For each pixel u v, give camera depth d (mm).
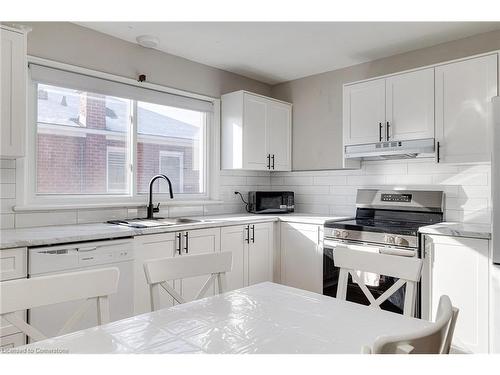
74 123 2844
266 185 4324
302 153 4043
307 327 1121
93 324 2223
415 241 2555
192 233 2832
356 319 1191
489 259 2283
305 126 4023
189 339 1028
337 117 3746
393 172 3367
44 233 2227
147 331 1084
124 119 3150
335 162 3752
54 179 2734
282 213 3920
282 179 4285
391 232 2666
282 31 2877
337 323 1155
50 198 2680
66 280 1227
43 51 2600
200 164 3758
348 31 2859
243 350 958
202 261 1600
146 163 3303
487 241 2293
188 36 2975
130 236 2443
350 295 2859
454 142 2705
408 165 3275
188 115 3641
